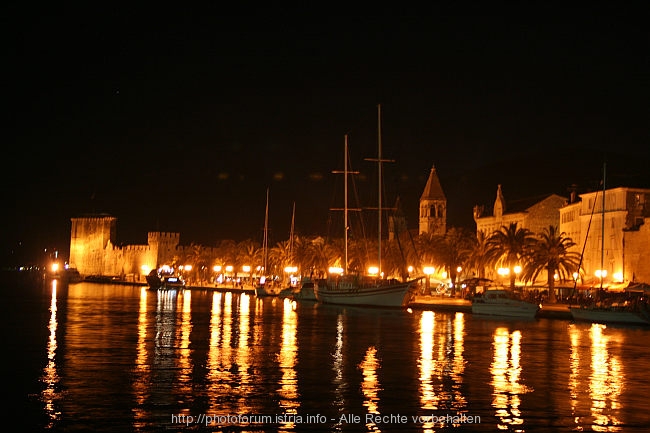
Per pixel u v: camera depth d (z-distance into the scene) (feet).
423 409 114.52
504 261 379.55
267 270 638.94
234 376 141.08
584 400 122.11
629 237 363.56
